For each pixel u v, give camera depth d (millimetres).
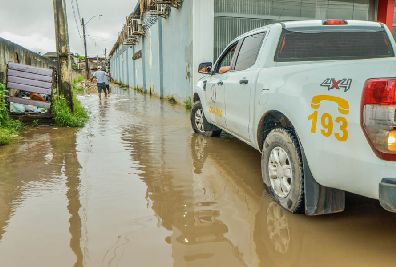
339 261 2518
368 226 3061
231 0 12445
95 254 2598
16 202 3629
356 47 4203
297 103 3037
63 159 5398
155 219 3217
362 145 2430
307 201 3068
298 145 3152
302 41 4125
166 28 18031
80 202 3623
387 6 13266
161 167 4961
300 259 2541
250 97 4121
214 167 4965
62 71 9383
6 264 2471
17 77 8500
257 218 3240
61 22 9250
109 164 5117
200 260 2521
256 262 2500
